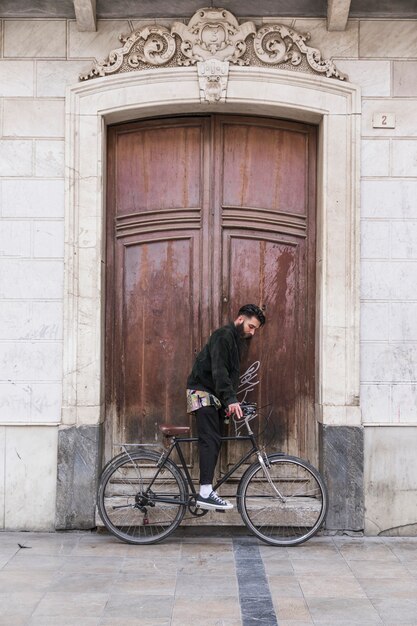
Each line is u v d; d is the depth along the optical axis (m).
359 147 6.23
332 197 6.25
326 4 6.20
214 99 6.21
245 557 5.58
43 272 6.24
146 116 6.45
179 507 5.94
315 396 6.45
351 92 6.24
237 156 6.50
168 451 5.96
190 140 6.49
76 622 4.30
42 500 6.19
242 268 6.48
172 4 6.22
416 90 6.27
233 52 6.22
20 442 6.18
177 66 6.23
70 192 6.22
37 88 6.27
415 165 6.25
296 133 6.51
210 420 5.93
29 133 6.26
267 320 6.47
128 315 6.48
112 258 6.47
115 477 6.34
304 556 5.62
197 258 6.47
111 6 6.21
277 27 6.23
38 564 5.36
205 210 6.46
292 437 6.45
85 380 6.19
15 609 4.49
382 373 6.22
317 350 6.40
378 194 6.25
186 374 6.46
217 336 5.92
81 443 6.15
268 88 6.23
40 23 6.27
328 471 6.15
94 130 6.25
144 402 6.46
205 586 4.92
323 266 6.23
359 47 6.27
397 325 6.23
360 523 6.14
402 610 4.52
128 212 6.48
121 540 5.93
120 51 6.23
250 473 5.96
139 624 4.28
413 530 6.17
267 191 6.49
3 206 6.25
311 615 4.43
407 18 6.27
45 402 6.20
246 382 6.46
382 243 6.24
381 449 6.20
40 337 6.22
